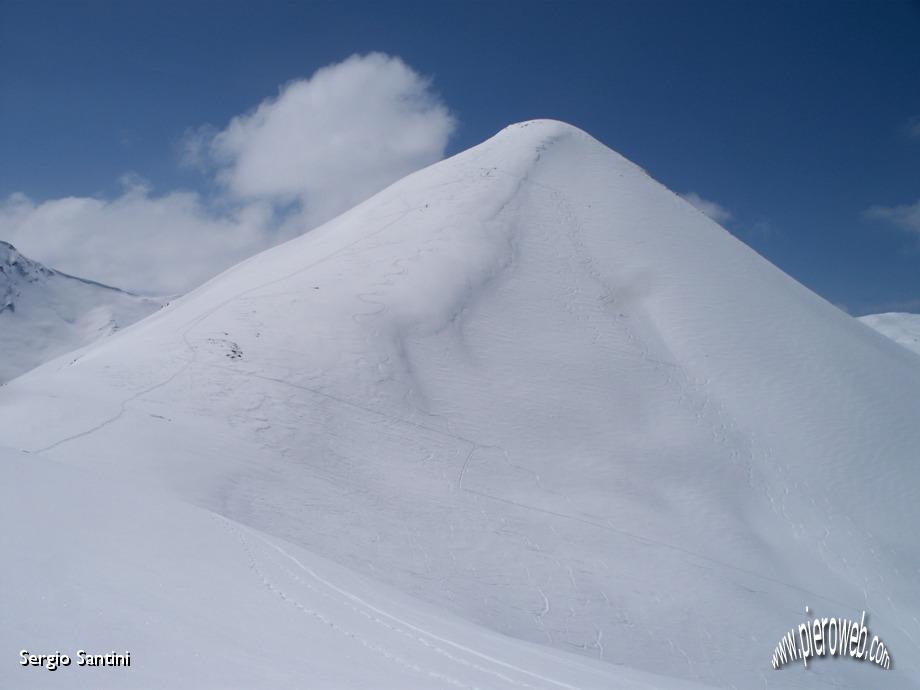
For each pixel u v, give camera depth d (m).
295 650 6.75
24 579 6.43
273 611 8.21
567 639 17.69
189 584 8.12
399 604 12.44
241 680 5.38
